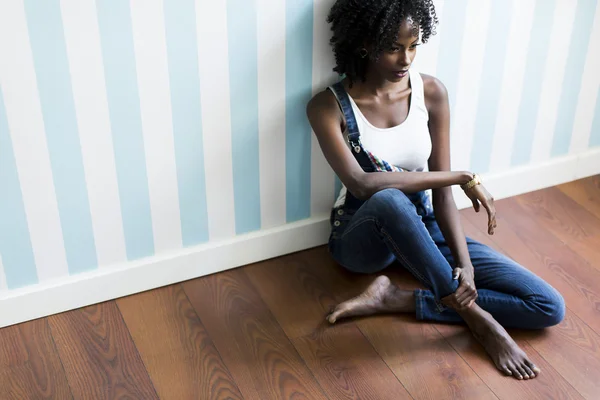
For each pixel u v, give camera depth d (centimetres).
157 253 213
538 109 250
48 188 188
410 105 201
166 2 178
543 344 197
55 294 202
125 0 174
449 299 189
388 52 185
